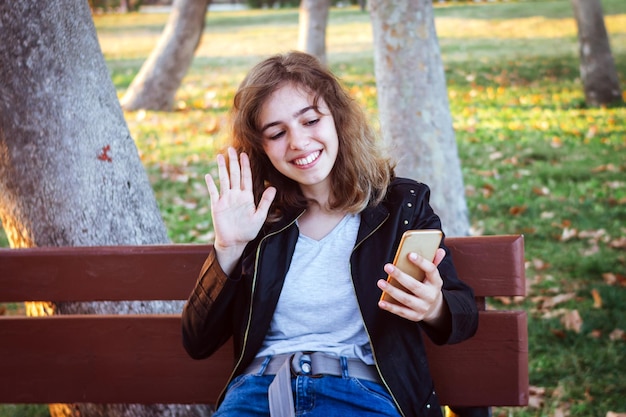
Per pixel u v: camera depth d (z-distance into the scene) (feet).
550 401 13.12
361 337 8.14
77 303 10.86
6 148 10.78
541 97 39.37
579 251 20.20
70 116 10.76
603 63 37.32
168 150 31.65
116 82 48.42
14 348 9.77
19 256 9.62
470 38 55.42
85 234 10.86
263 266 8.18
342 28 62.18
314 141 8.13
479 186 26.07
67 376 9.71
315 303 8.10
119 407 11.10
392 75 18.04
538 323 16.12
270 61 8.37
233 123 8.52
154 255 9.43
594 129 32.04
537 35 54.70
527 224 22.54
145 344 9.59
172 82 39.40
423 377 8.03
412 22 17.93
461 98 39.65
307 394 7.76
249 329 8.14
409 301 7.36
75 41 10.79
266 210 7.96
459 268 8.91
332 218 8.43
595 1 37.27
